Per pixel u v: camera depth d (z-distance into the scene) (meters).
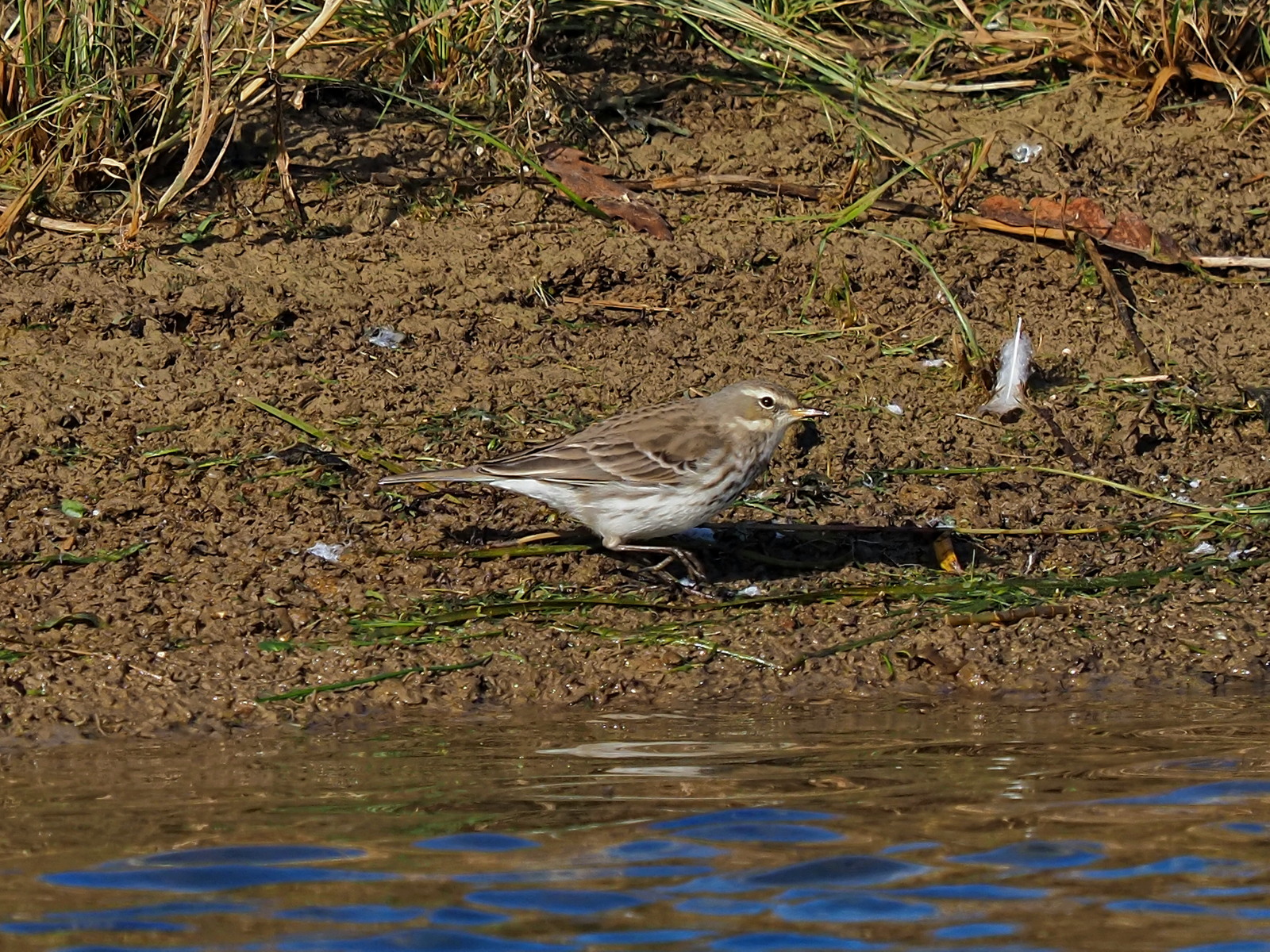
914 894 8.21
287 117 16.89
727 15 18.17
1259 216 17.11
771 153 17.31
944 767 9.90
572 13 18.23
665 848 8.69
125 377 14.05
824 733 10.53
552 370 14.65
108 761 9.96
